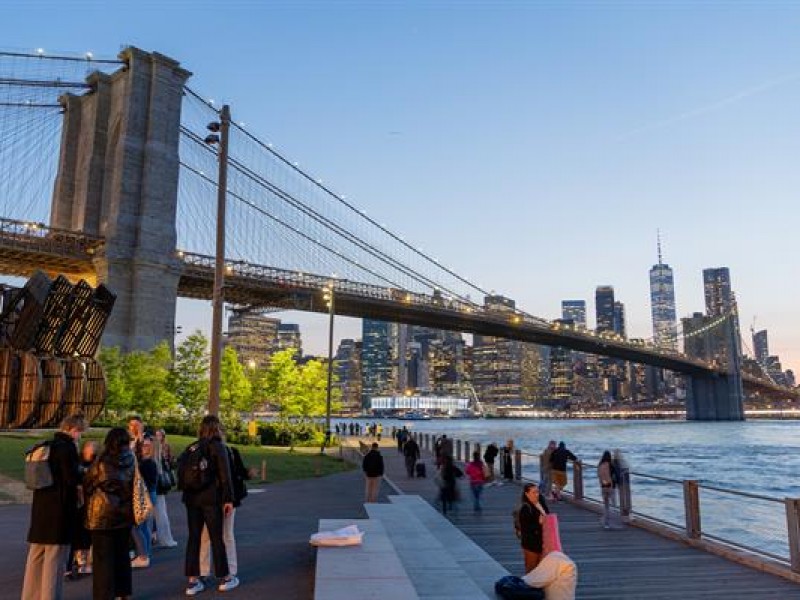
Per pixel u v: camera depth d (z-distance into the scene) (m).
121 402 45.75
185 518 13.60
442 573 8.09
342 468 30.27
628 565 10.85
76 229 68.62
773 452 78.38
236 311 76.88
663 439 109.81
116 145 67.31
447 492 16.80
